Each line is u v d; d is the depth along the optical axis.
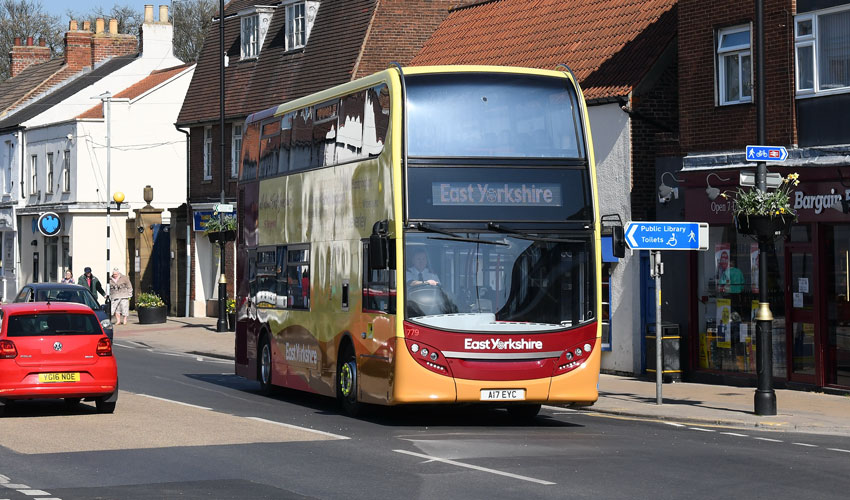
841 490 12.34
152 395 23.16
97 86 65.81
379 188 18.48
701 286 25.94
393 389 17.72
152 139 60.50
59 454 15.14
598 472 13.44
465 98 18.16
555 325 17.97
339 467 13.88
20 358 19.02
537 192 18.14
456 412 20.73
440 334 17.59
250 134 25.73
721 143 24.94
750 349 24.69
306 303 21.80
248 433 17.12
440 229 17.78
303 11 45.97
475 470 13.58
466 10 39.19
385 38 42.56
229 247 49.69
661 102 27.58
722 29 25.05
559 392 17.91
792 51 23.45
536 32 33.59
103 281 59.62
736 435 17.45
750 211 19.52
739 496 11.96
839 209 22.17
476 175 18.00
